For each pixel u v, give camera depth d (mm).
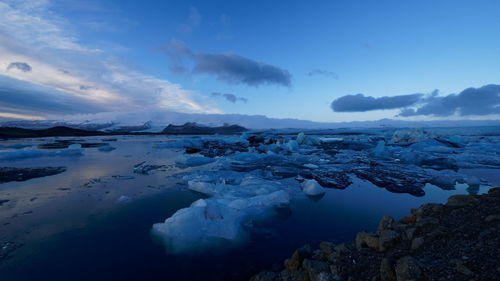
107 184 7480
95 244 3688
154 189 6922
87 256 3348
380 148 16422
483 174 9125
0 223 4430
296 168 10703
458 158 12852
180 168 10594
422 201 6008
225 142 27516
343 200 6109
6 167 10375
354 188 7262
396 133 25312
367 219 4867
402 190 6969
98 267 3096
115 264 3170
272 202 5598
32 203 5582
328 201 6012
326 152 18172
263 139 28047
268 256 3420
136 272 3006
